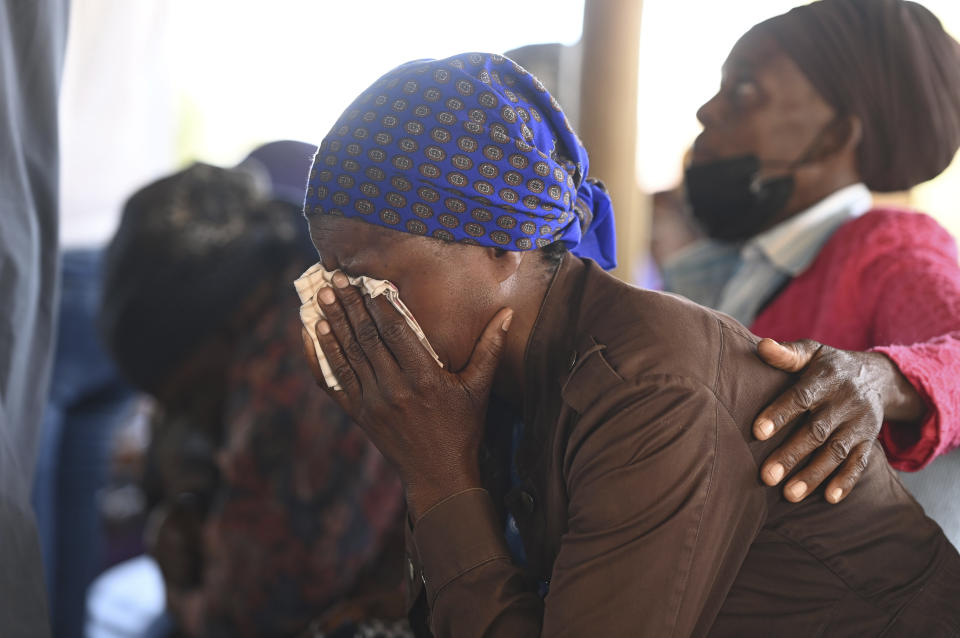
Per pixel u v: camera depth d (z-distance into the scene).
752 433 0.98
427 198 0.96
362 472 1.76
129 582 2.96
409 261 0.99
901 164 1.56
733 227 1.68
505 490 1.18
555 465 1.03
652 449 0.93
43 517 2.61
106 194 2.89
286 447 1.74
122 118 2.87
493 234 0.98
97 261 2.75
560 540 1.05
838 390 1.03
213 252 1.89
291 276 1.89
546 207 0.99
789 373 1.04
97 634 2.63
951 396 1.18
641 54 1.71
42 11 1.46
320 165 1.00
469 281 1.00
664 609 0.92
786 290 1.62
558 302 1.07
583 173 1.07
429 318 1.01
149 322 1.89
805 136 1.58
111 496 3.45
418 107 0.96
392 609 1.53
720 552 0.96
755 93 1.59
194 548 2.00
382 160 0.96
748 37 1.62
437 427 1.03
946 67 1.53
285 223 1.96
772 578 1.03
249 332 1.88
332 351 1.05
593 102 1.72
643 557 0.92
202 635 1.82
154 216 1.91
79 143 2.82
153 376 1.95
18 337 1.42
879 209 1.55
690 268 1.85
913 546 1.07
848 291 1.49
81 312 2.65
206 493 2.04
